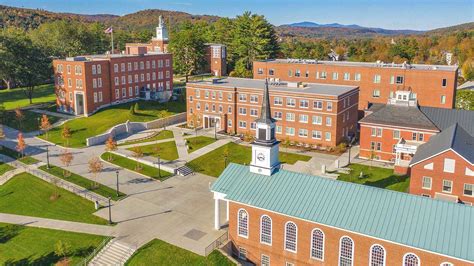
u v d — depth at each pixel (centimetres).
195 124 8962
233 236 4541
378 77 9350
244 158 7450
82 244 4772
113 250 4622
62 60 10056
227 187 4581
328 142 7894
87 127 9075
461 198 5231
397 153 6625
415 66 9612
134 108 9856
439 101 8888
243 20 15700
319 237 3969
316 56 18675
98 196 5894
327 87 8644
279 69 10606
